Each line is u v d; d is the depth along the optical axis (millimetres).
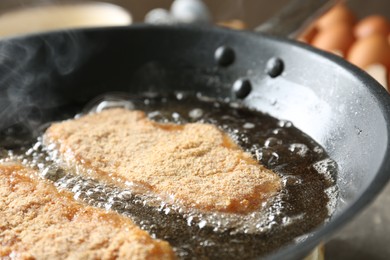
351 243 551
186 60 564
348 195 442
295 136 513
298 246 369
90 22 724
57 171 489
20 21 729
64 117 550
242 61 550
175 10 736
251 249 426
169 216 448
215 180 466
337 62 497
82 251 409
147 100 563
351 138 472
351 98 479
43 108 556
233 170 475
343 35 717
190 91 567
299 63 522
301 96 522
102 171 483
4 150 514
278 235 433
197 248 428
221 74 559
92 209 449
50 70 558
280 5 808
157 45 566
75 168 490
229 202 448
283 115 530
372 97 455
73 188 473
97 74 568
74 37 559
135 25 565
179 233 438
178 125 529
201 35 558
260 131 521
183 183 465
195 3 727
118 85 571
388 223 562
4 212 443
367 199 380
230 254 424
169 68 568
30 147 515
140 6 841
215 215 446
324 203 453
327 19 741
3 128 537
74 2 755
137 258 404
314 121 511
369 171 416
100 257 406
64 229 428
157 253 412
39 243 417
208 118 539
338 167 477
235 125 529
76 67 563
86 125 527
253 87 548
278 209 450
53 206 449
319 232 373
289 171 481
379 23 724
